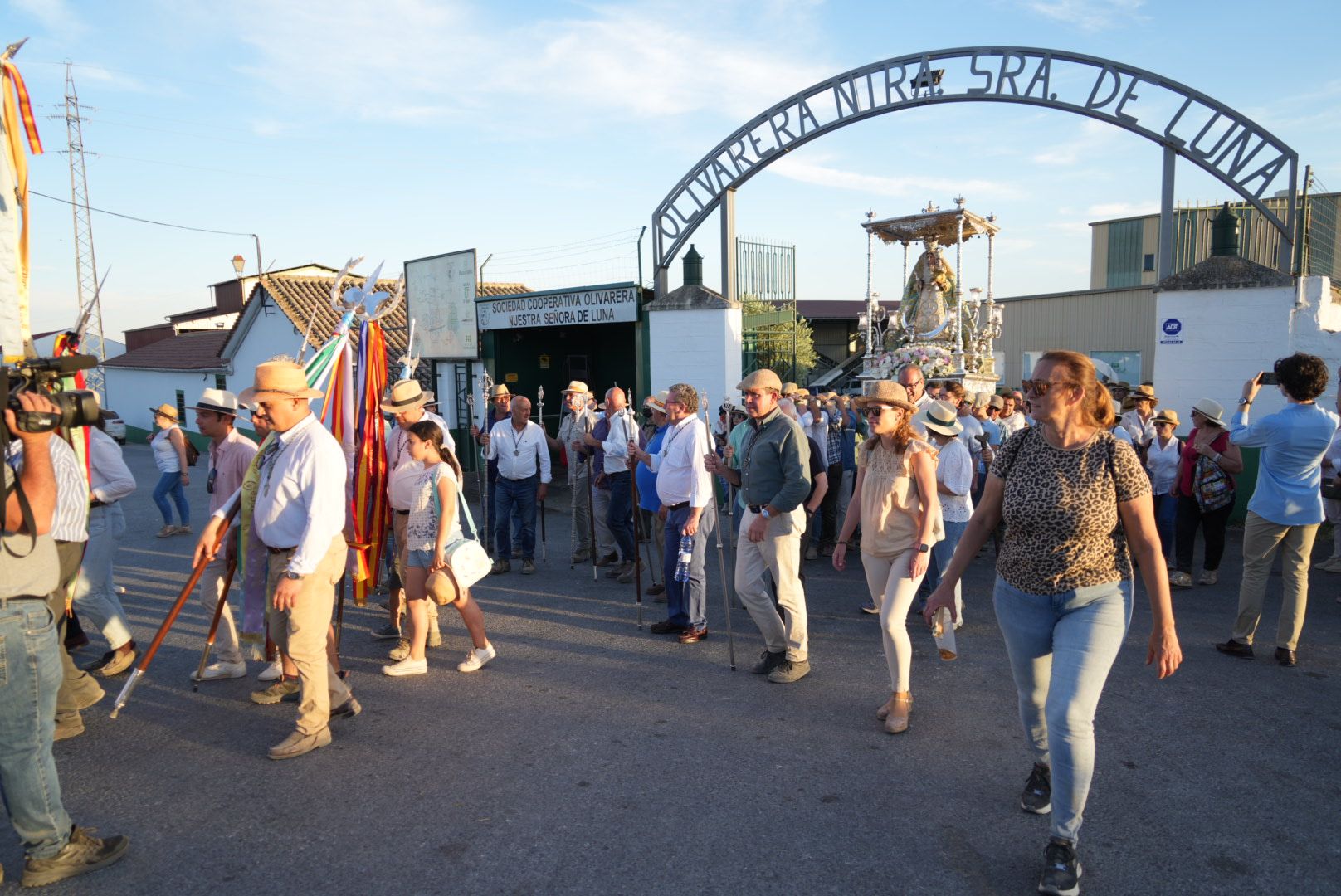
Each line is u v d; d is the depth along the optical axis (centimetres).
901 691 455
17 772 313
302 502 439
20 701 308
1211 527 745
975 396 1041
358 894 319
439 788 401
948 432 629
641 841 351
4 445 297
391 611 632
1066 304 2077
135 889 325
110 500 550
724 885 320
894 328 1383
